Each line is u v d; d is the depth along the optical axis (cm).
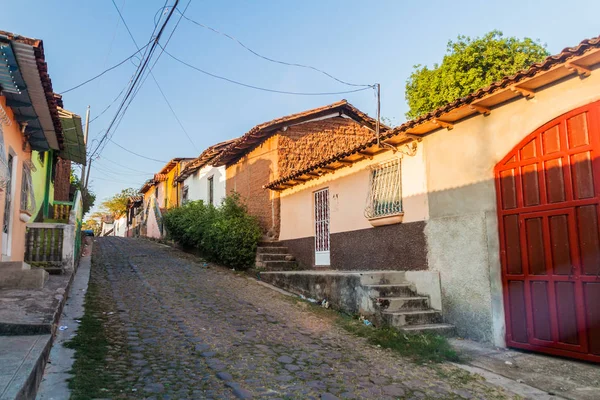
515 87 590
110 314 734
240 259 1307
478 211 679
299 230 1253
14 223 857
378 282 797
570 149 560
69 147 1444
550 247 575
